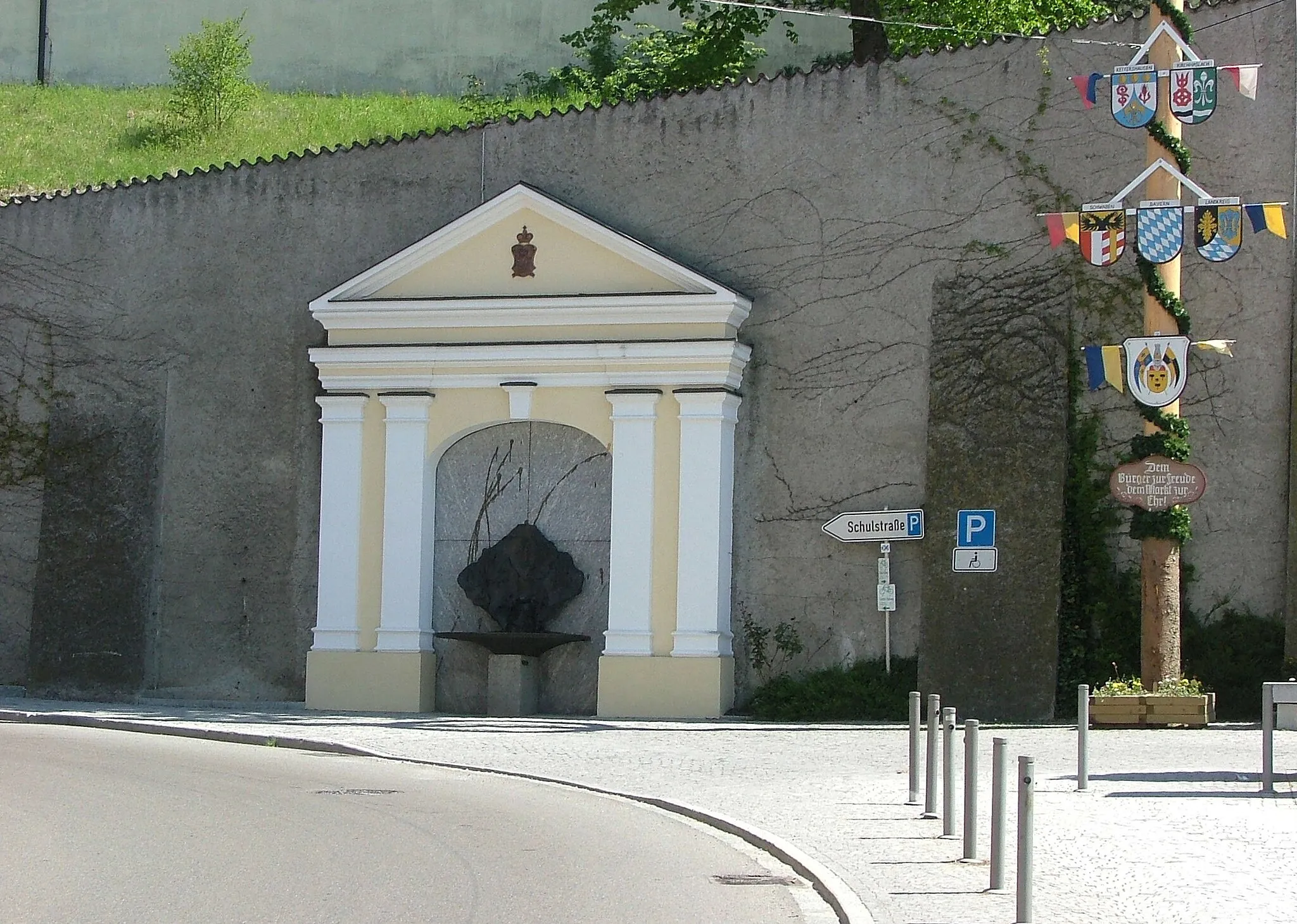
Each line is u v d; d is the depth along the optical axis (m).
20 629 28.50
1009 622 22.52
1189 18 22.47
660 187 25.28
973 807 11.43
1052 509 22.53
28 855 11.67
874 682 23.34
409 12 45.50
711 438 23.95
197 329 27.59
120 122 43.88
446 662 25.39
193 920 9.49
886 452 23.77
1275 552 22.03
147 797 14.90
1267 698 14.52
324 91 45.78
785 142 24.64
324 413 25.67
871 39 35.44
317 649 25.50
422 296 25.39
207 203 27.72
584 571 24.86
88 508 27.81
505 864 11.63
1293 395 21.91
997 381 23.05
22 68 47.50
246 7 46.41
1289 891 10.11
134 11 47.06
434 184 26.52
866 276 24.05
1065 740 19.33
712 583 23.83
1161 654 20.69
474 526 25.38
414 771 17.84
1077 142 23.09
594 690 24.72
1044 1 34.91
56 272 28.62
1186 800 14.17
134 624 27.25
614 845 12.63
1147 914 9.45
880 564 23.19
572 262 24.84
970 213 23.56
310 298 27.00
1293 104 22.22
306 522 26.69
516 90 44.59
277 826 13.22
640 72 42.31
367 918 9.63
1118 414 22.75
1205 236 20.16
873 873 10.98
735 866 11.75
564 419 24.67
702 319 24.06
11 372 28.86
